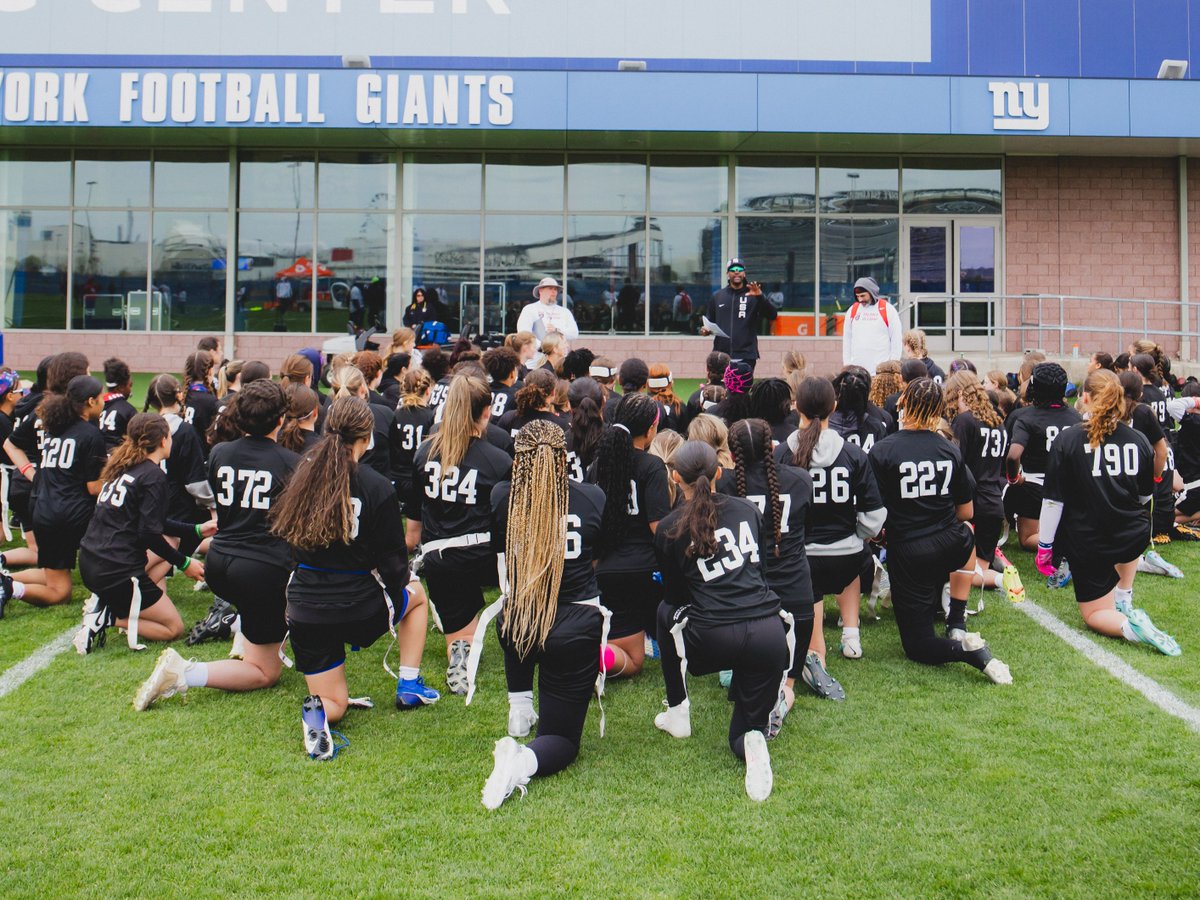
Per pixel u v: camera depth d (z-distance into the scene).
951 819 4.04
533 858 3.77
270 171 17.80
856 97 16.00
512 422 6.61
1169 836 3.91
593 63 17.58
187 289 17.83
